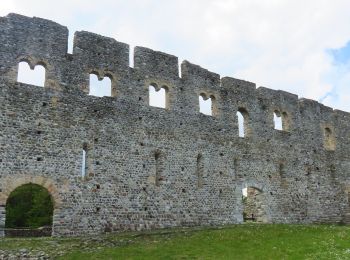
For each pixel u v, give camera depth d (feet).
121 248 75.66
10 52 94.53
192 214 111.65
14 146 89.76
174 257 69.97
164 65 117.60
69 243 79.05
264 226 105.81
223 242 82.48
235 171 124.36
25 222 178.70
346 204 152.25
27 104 93.61
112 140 102.94
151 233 92.53
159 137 111.14
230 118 127.75
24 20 98.17
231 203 120.37
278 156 136.26
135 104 109.09
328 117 157.69
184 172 113.29
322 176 147.64
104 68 106.32
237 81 133.28
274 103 140.97
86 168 98.17
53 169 93.15
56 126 95.86
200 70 125.18
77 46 103.71
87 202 95.71
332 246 77.66
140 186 104.47
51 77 98.12
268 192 130.31
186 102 119.14
